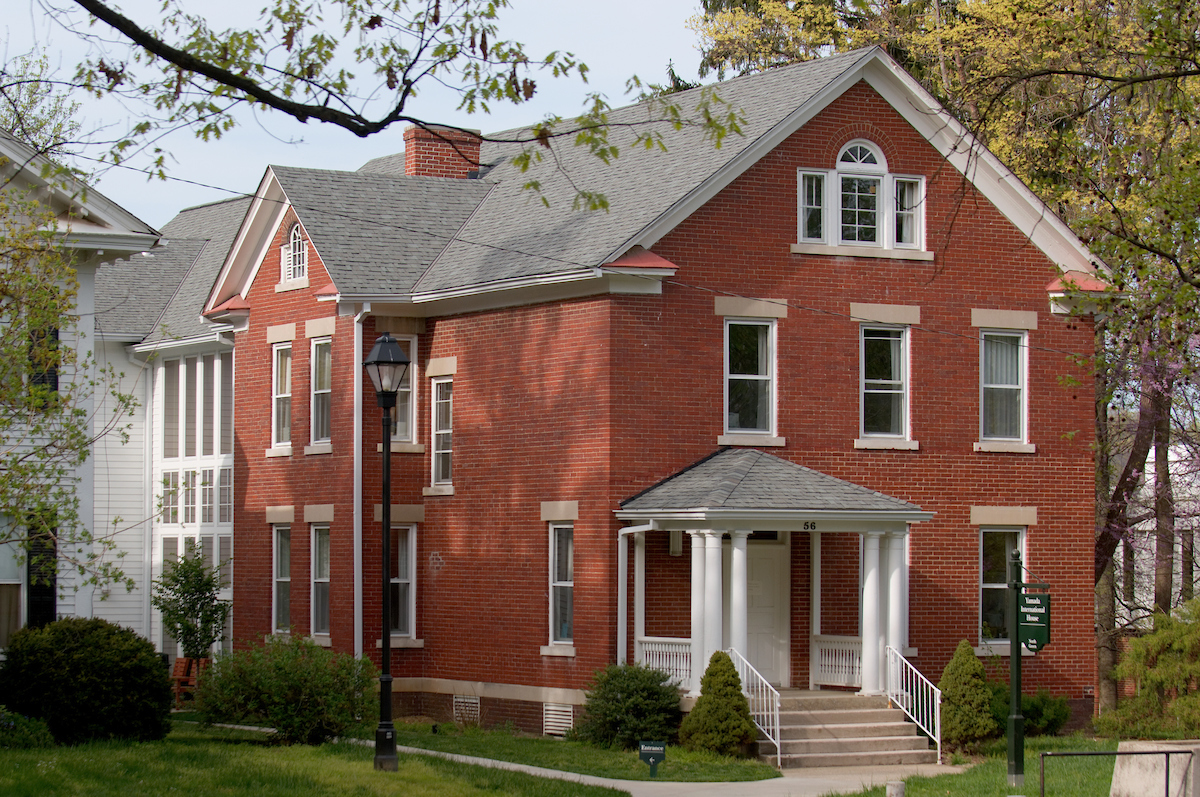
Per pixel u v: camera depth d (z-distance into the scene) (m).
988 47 32.16
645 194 26.50
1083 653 28.16
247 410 31.38
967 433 27.59
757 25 42.38
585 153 30.25
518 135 34.09
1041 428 28.19
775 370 26.30
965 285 27.73
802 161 26.69
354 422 28.25
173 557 34.09
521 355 26.83
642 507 24.55
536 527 26.33
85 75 16.14
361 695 23.06
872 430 27.08
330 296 28.30
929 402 27.34
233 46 16.34
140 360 34.72
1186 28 20.78
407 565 28.61
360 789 17.73
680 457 25.53
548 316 26.34
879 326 27.17
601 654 24.92
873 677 24.69
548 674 25.88
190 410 34.16
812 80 27.19
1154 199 21.70
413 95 16.30
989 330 27.97
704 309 25.86
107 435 34.09
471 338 27.89
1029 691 27.52
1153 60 20.88
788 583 26.44
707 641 23.59
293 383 30.14
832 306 26.78
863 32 39.78
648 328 25.45
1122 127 27.50
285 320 30.36
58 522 20.69
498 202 30.39
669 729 23.56
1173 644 27.30
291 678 22.25
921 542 27.06
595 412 25.30
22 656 21.36
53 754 18.73
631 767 21.70
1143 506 35.34
